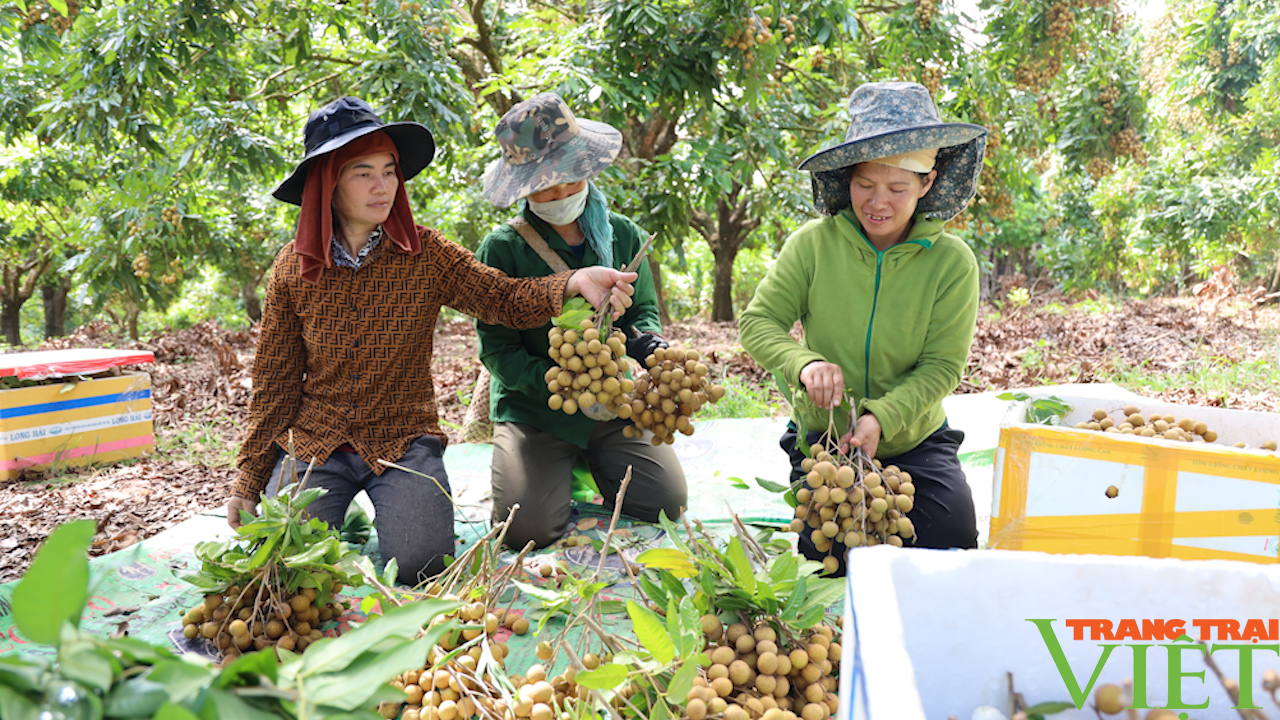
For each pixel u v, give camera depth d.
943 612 0.98
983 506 2.95
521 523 2.73
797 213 7.98
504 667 1.94
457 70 5.36
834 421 2.35
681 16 4.91
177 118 5.96
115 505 3.52
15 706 0.65
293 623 2.05
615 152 2.61
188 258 7.23
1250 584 0.97
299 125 7.79
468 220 9.95
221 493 3.72
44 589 0.67
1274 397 4.67
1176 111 10.51
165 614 2.31
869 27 7.59
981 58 6.53
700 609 1.60
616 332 2.40
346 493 2.53
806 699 1.47
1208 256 10.88
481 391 4.10
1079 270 14.22
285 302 2.49
